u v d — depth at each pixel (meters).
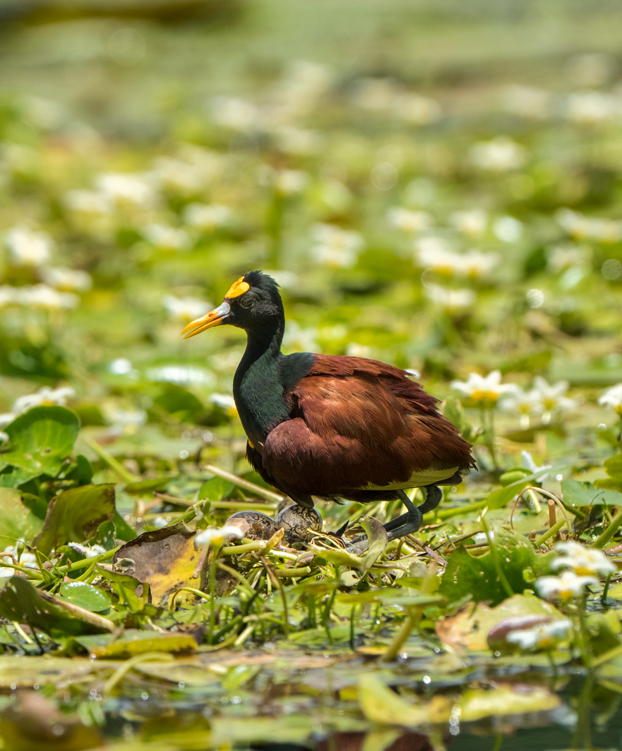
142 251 19.88
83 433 11.85
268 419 8.12
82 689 6.03
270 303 8.22
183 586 7.22
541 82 30.25
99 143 30.45
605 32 32.91
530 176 24.06
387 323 16.45
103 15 37.78
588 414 12.09
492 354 15.12
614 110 25.02
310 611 6.80
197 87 32.81
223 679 6.06
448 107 30.23
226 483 9.33
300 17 36.97
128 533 8.38
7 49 36.47
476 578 6.86
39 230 22.83
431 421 7.84
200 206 23.11
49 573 7.24
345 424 7.68
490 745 5.49
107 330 16.27
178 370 13.30
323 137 29.22
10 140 28.48
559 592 6.24
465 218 17.84
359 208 23.95
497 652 6.35
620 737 5.55
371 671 6.21
